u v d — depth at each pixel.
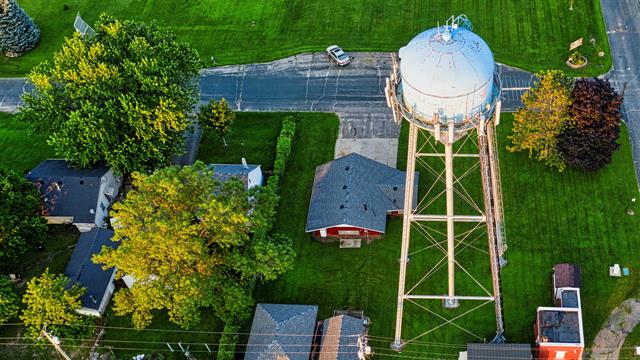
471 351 53.88
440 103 45.91
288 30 90.25
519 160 70.56
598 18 84.31
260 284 63.66
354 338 56.16
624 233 62.88
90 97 67.31
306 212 69.00
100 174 70.75
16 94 87.25
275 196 59.69
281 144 74.12
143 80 66.56
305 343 56.59
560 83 65.25
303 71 84.88
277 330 56.94
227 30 91.69
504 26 85.31
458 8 88.88
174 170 56.41
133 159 68.50
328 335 56.97
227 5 95.25
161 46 71.06
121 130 68.06
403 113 49.19
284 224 68.25
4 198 64.06
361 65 84.19
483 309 59.06
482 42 47.41
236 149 76.62
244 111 81.00
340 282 62.84
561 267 58.66
